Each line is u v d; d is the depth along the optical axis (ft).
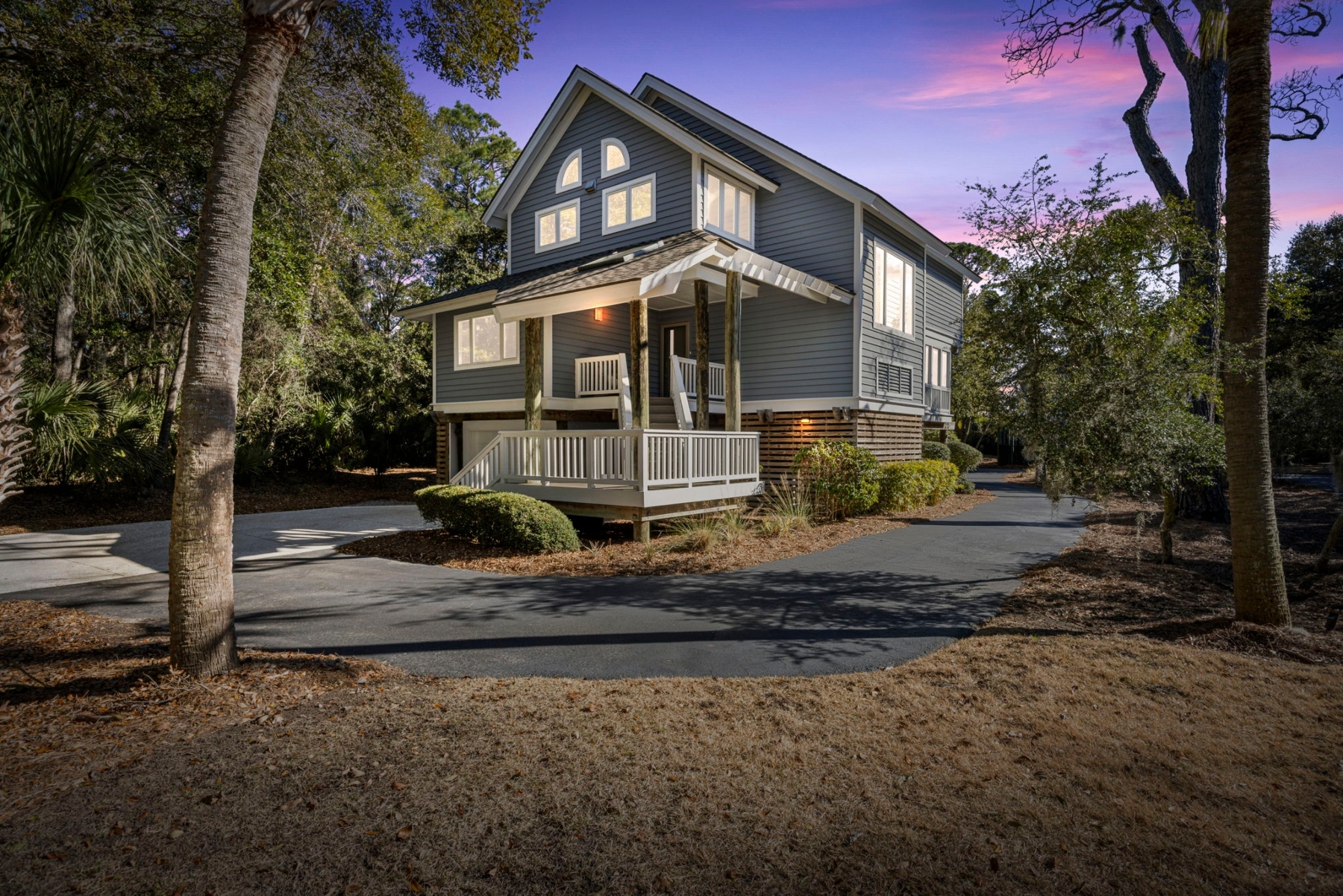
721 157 48.52
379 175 55.57
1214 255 26.02
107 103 38.73
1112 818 9.47
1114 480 23.11
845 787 10.25
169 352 68.64
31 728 12.10
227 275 14.84
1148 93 45.78
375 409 75.72
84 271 17.58
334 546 35.12
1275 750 11.62
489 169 115.24
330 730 12.14
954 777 10.57
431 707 13.34
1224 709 13.32
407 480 77.77
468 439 61.11
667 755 11.26
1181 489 26.35
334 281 70.85
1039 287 23.76
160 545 35.27
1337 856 8.71
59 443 41.39
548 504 33.45
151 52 39.04
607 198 55.83
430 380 82.84
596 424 55.47
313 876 8.04
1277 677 15.05
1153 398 22.25
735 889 7.88
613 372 49.47
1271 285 26.03
